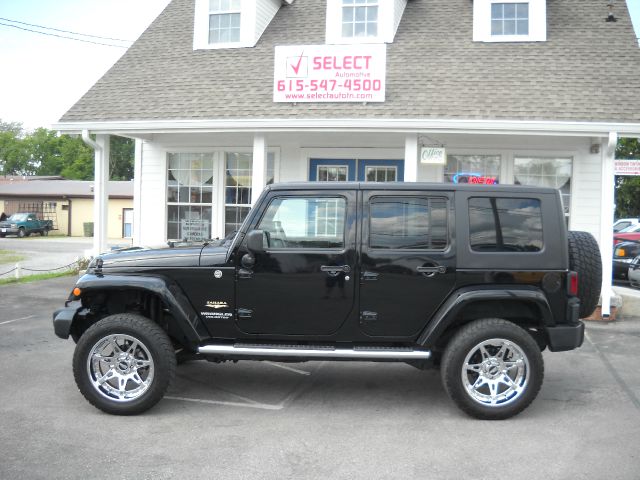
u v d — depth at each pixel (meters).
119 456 4.15
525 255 4.95
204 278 5.07
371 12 11.70
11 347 7.23
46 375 6.09
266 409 5.20
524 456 4.19
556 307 4.97
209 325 5.11
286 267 5.01
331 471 3.94
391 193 5.02
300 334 5.07
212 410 5.15
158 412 5.08
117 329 4.88
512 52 10.92
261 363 6.75
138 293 5.28
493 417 4.86
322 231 5.05
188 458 4.13
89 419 4.87
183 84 11.41
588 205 10.48
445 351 4.93
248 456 4.18
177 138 12.10
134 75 12.05
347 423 4.86
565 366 6.56
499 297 4.84
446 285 4.95
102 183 11.22
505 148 10.69
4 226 36.50
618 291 10.10
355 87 9.95
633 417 4.98
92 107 11.26
